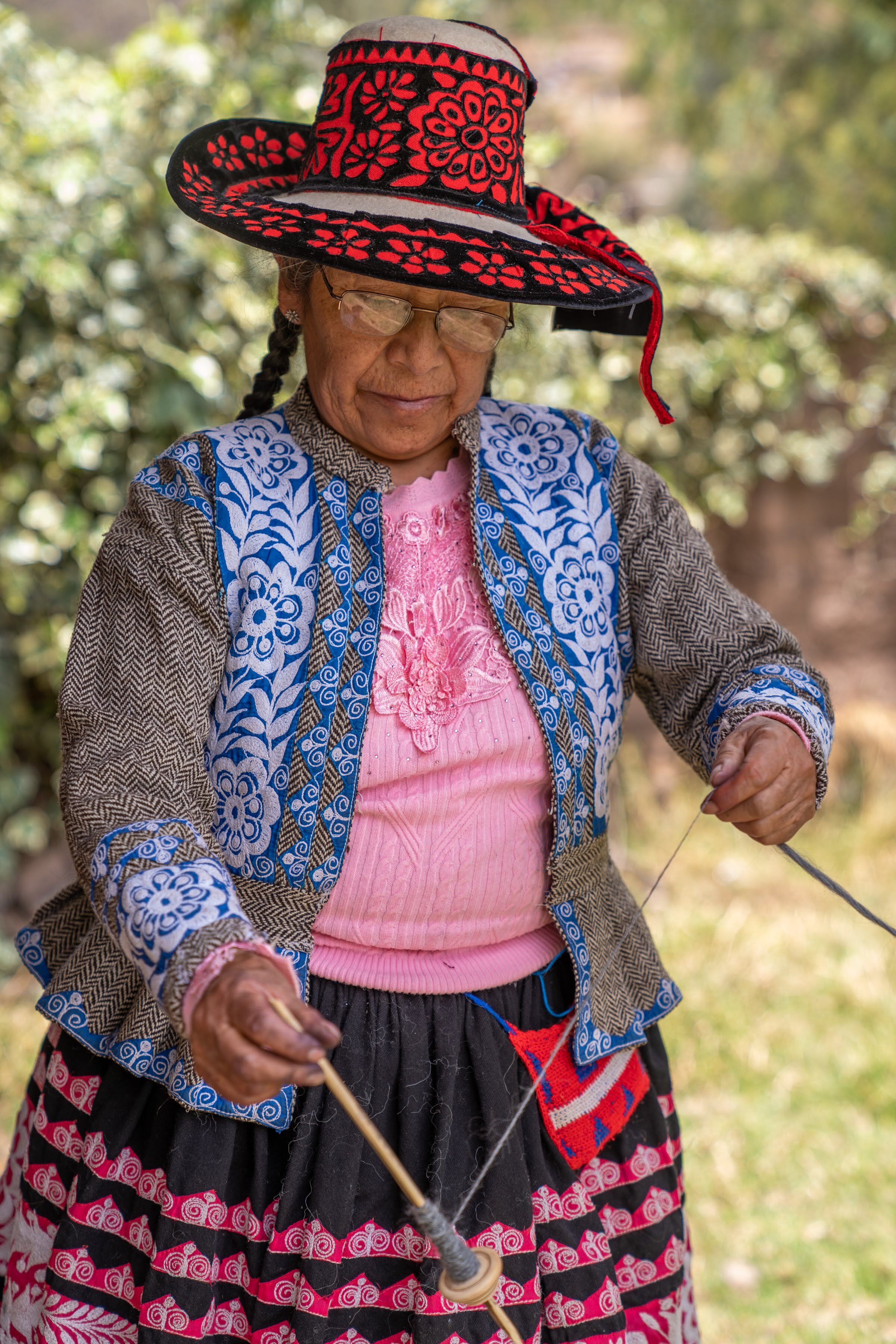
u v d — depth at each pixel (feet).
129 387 11.96
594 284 4.55
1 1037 10.84
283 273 4.91
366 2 25.85
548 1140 4.90
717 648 5.14
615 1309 4.88
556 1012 5.04
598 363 15.01
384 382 4.62
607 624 5.11
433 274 4.30
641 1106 5.22
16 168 11.21
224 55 12.53
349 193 4.66
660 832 16.02
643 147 35.37
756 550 17.15
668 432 16.12
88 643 4.64
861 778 16.74
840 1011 12.16
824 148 28.86
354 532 4.79
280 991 3.63
